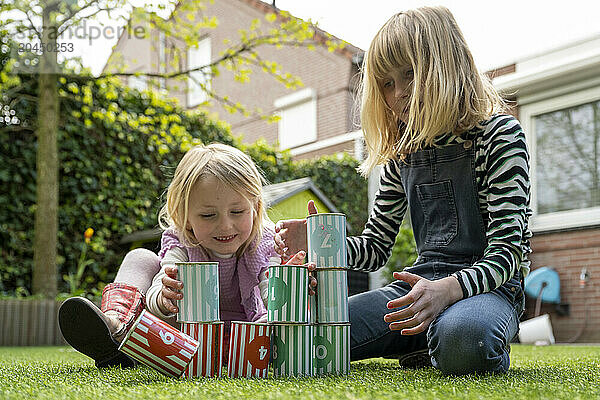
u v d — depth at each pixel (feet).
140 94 18.92
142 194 18.21
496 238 4.89
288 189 15.90
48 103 16.15
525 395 3.22
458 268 5.44
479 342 4.41
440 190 5.59
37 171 16.10
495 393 3.31
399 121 5.82
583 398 3.12
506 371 4.84
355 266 6.12
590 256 17.88
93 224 17.38
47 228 15.75
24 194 16.53
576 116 19.02
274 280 4.42
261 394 3.26
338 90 31.83
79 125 17.31
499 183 5.06
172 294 4.52
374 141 5.88
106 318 5.40
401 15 5.56
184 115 19.95
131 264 6.10
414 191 5.82
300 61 33.83
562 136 19.27
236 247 5.56
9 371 5.15
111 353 5.39
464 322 4.48
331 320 4.56
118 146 17.89
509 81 19.61
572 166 18.98
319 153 29.43
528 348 12.10
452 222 5.56
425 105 5.19
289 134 34.06
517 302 5.39
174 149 19.11
